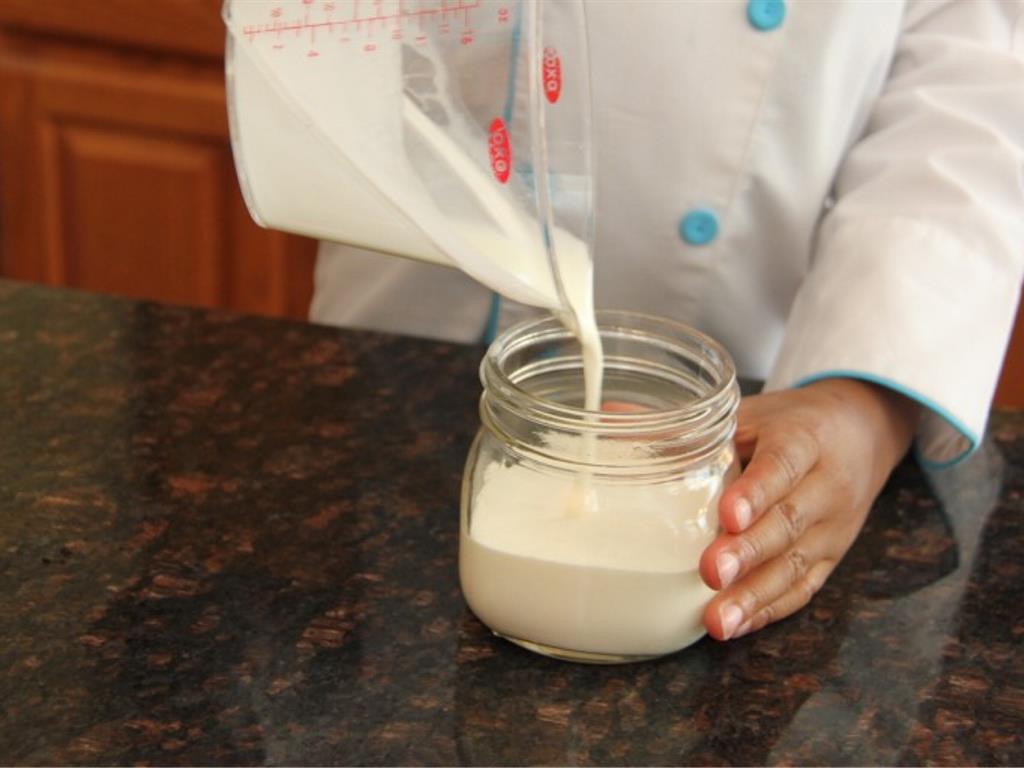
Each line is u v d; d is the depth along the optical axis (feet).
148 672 1.96
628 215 3.20
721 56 3.00
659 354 2.23
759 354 3.43
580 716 1.94
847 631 2.17
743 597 2.09
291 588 2.18
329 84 1.90
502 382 2.00
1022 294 4.58
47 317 3.01
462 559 2.10
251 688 1.94
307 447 2.60
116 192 5.37
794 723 1.95
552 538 1.99
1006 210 2.78
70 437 2.56
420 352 3.02
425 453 2.62
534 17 1.72
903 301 2.59
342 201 1.98
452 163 1.94
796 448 2.20
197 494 2.42
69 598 2.11
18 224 5.49
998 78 2.93
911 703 2.00
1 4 5.07
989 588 2.30
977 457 2.75
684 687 2.02
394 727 1.89
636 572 1.97
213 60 5.04
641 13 2.96
